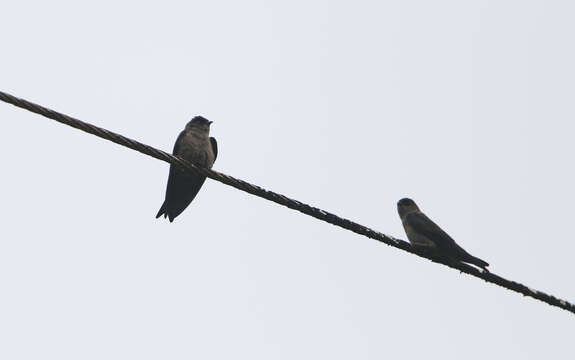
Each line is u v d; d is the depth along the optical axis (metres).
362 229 10.84
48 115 8.41
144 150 9.30
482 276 11.75
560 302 12.11
